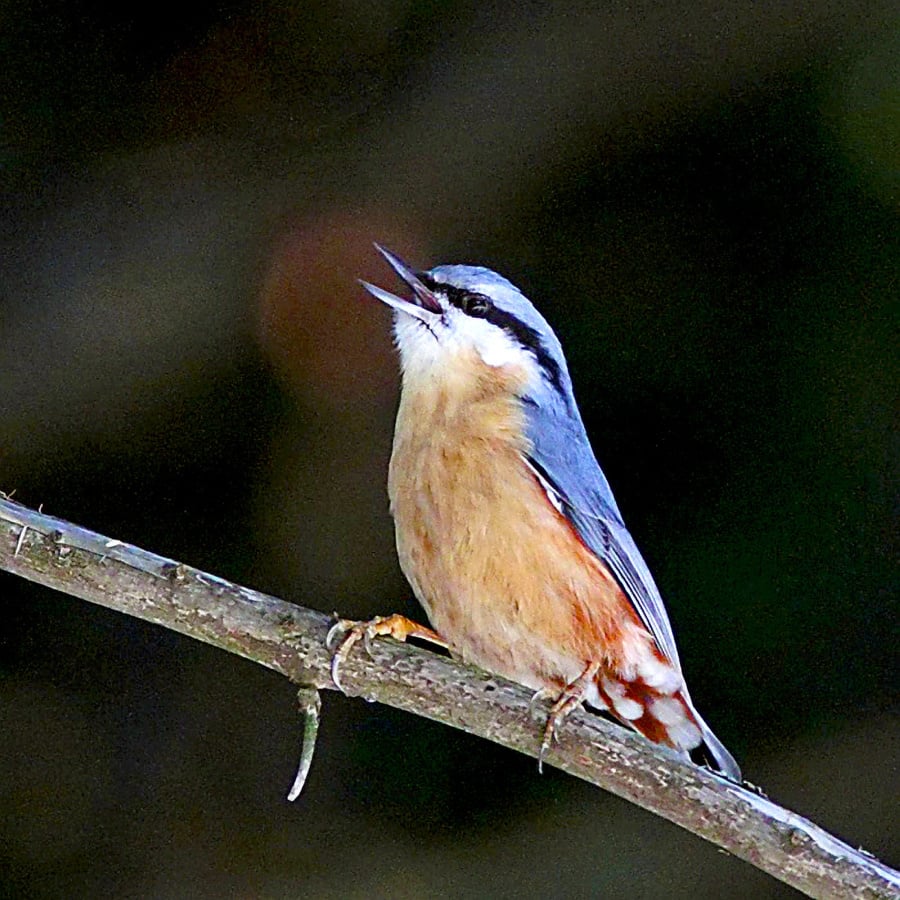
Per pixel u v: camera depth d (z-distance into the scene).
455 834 9.38
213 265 9.16
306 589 9.25
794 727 9.23
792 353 9.30
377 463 9.31
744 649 9.25
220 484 9.22
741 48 9.11
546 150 9.32
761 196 9.29
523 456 7.48
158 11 9.33
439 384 7.75
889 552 9.20
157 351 9.08
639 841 9.41
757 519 9.27
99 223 9.08
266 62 9.34
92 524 9.06
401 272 8.16
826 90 9.05
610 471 9.31
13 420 8.91
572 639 7.49
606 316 9.39
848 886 6.09
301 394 9.28
